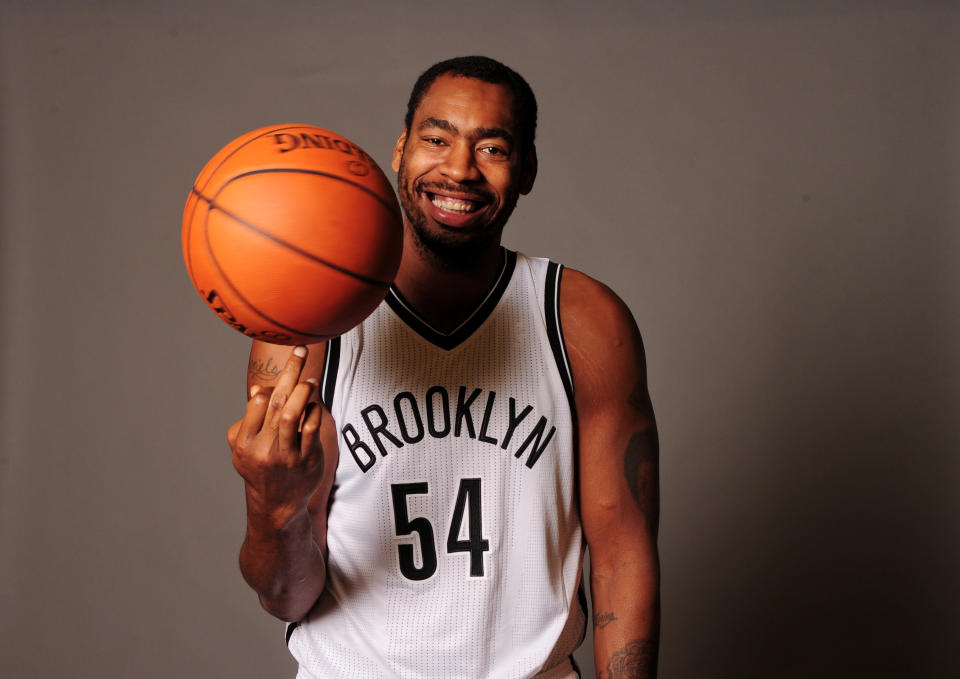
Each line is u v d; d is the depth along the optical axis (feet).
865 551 7.85
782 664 7.89
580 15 7.91
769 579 7.89
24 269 8.36
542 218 7.91
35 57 8.32
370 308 3.21
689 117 7.85
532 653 3.80
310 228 2.95
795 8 7.80
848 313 7.80
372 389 3.74
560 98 7.89
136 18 8.25
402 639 3.73
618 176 7.89
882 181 7.77
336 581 3.80
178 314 8.29
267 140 3.12
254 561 3.47
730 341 7.87
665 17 7.87
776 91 7.82
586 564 7.72
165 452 8.30
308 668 3.84
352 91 8.05
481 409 3.77
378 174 3.18
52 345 8.36
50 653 8.41
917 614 7.85
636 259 7.89
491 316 3.84
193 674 8.32
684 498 7.91
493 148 3.50
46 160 8.32
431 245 3.64
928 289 7.75
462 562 3.74
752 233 7.84
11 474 8.41
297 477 3.17
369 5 8.05
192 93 8.21
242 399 8.22
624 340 3.94
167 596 8.32
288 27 8.12
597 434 3.91
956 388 7.74
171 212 8.26
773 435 7.86
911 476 7.80
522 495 3.77
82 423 8.36
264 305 3.02
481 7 7.97
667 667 7.93
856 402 7.81
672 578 7.91
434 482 3.74
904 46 7.73
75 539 8.39
